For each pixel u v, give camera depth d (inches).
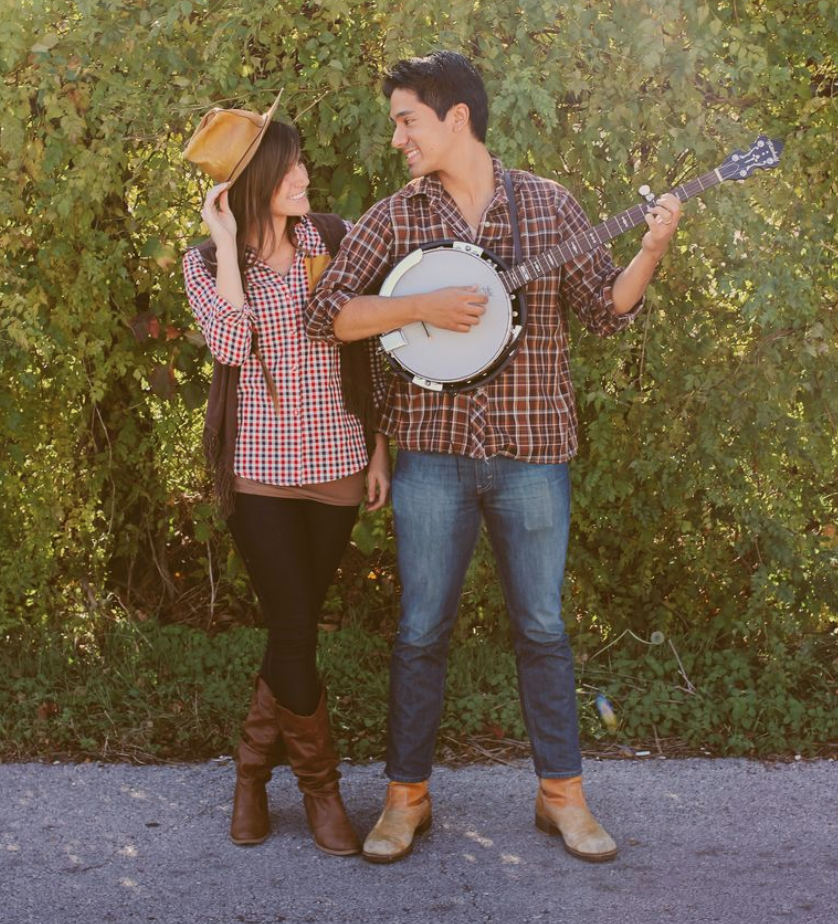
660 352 151.0
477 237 112.5
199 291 115.6
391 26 138.2
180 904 108.8
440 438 113.3
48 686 150.9
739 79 143.7
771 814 125.0
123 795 130.3
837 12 141.8
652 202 109.7
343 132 146.3
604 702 146.9
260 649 160.1
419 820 119.9
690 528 155.3
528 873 113.8
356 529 158.7
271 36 143.3
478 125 111.5
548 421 114.2
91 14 141.6
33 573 162.4
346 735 143.2
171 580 176.1
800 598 157.5
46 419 160.2
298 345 115.3
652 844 119.0
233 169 112.7
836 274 150.3
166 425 161.9
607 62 140.8
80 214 149.6
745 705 144.5
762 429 152.9
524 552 116.1
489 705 146.8
